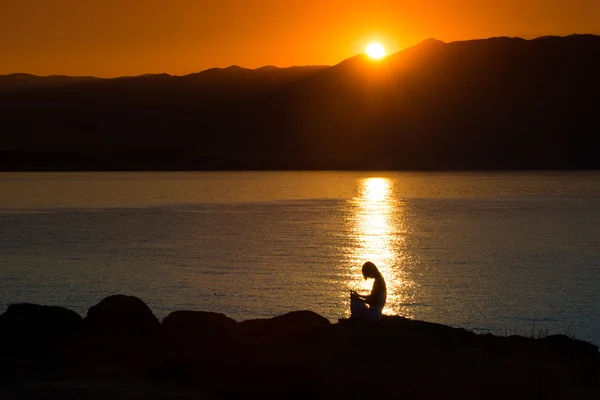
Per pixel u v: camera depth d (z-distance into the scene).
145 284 34.47
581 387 11.70
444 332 14.23
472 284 34.84
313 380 11.23
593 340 23.53
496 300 30.69
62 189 130.38
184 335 14.55
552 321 26.61
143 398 10.59
